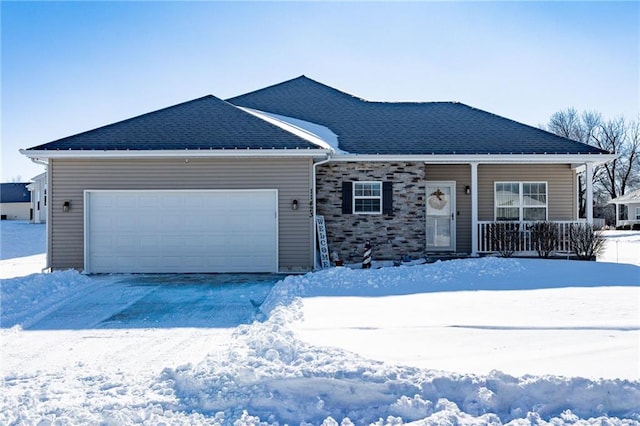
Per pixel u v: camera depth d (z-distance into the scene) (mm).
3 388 5336
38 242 26609
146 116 15266
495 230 15492
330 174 15445
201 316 8758
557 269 11641
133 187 13734
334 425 4320
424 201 15570
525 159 15094
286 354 5727
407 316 7508
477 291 9531
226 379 5113
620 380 4488
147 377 5602
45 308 9398
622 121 51688
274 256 13727
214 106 15891
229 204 13789
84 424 4438
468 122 17797
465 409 4441
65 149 13344
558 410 4402
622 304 8047
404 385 4688
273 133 14188
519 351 5590
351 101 20062
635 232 39156
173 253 13742
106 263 13688
